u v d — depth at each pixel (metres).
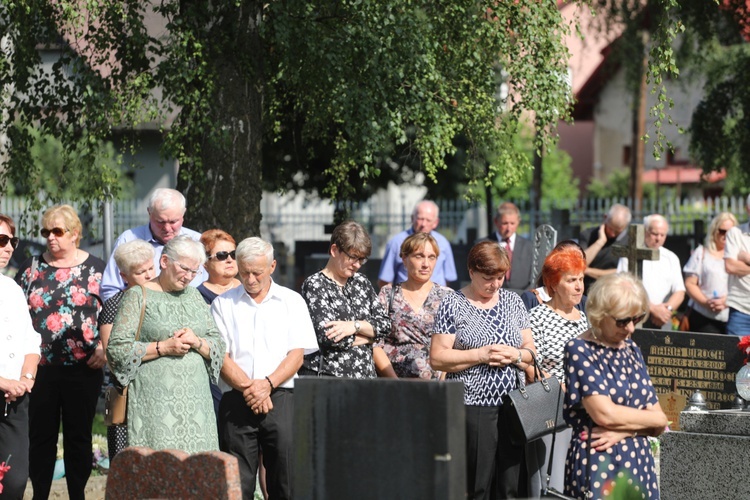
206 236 11.76
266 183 28.69
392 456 7.03
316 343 10.69
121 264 10.56
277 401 10.43
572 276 10.88
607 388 8.43
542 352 10.83
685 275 17.67
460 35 14.85
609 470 8.41
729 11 25.28
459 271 24.89
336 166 16.16
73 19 13.30
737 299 16.59
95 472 14.39
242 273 10.35
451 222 33.81
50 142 34.19
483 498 10.64
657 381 13.92
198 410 9.93
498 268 10.59
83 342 11.77
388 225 34.44
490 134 15.62
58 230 11.80
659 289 16.81
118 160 15.21
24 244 25.61
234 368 10.30
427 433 6.96
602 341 8.58
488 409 10.58
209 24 14.48
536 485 10.68
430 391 6.97
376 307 11.44
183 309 10.04
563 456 10.76
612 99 68.62
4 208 27.09
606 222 17.78
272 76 15.75
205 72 14.20
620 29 30.91
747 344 10.69
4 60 14.66
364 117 13.80
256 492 13.12
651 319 16.73
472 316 10.72
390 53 13.80
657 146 14.21
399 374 11.75
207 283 11.77
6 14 14.39
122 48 14.09
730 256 16.55
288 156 25.83
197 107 14.23
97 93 13.85
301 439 7.24
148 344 9.82
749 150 27.23
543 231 18.45
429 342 11.76
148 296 9.97
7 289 10.75
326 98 14.96
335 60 13.90
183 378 9.89
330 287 11.24
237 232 14.85
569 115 15.70
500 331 10.66
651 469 8.59
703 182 29.23
